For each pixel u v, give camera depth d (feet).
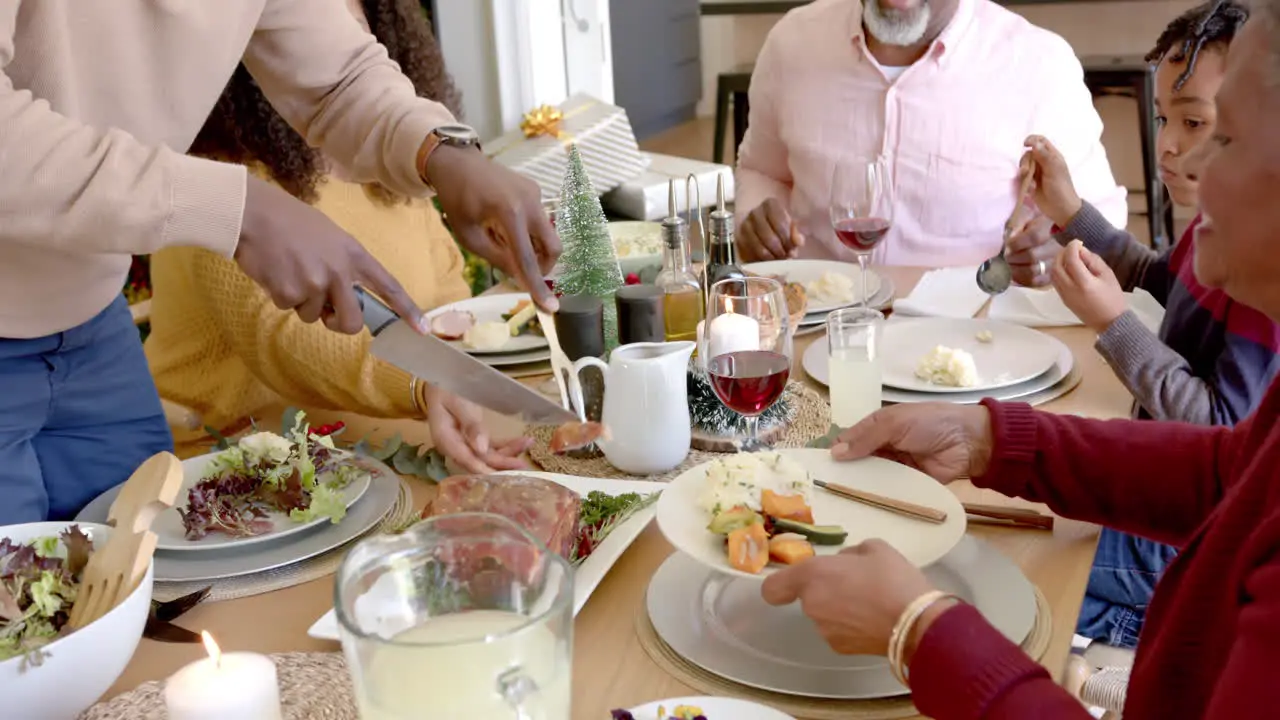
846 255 8.44
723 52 24.97
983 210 8.20
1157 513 3.63
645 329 4.86
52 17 3.67
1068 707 2.35
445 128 4.33
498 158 10.32
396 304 3.55
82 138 3.23
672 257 5.28
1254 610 2.19
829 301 6.22
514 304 6.24
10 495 4.09
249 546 3.80
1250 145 2.56
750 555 3.16
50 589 3.09
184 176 3.29
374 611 2.55
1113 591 5.24
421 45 6.63
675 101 24.11
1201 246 2.79
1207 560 2.65
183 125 4.20
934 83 8.07
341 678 3.11
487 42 12.03
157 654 3.31
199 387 5.76
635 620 3.35
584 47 12.74
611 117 10.73
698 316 5.23
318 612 3.49
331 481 4.12
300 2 4.48
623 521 3.77
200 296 5.62
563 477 4.16
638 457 4.22
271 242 3.40
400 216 6.77
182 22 3.97
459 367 3.63
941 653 2.49
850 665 3.04
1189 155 2.78
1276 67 2.49
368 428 4.91
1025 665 2.45
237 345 5.19
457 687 2.27
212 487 3.93
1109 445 3.67
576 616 3.40
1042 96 8.10
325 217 3.53
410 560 2.58
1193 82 6.12
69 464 4.41
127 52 3.92
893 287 6.35
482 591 2.63
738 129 18.56
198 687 2.63
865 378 4.47
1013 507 3.92
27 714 2.76
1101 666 5.02
